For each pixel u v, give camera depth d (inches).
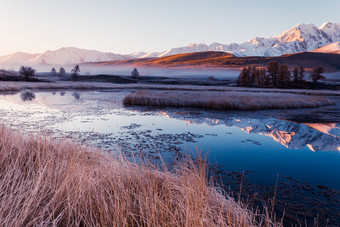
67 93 1806.1
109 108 906.7
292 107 1042.7
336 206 192.9
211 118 705.6
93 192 145.3
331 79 6771.7
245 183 238.5
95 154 245.0
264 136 475.8
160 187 172.4
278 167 290.0
